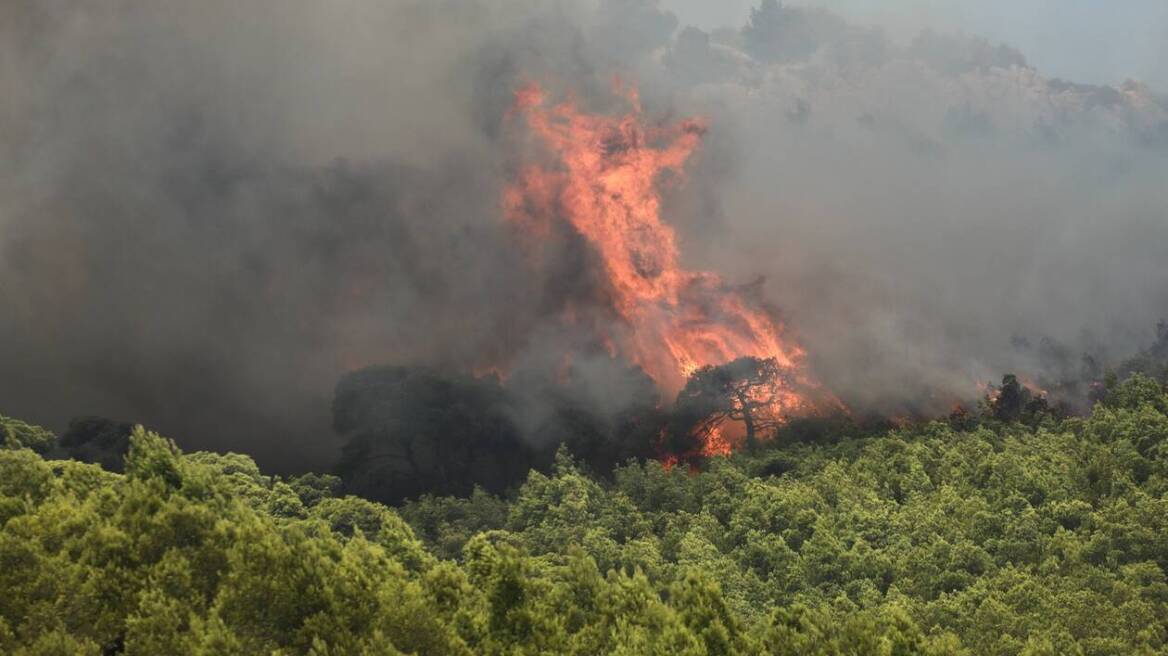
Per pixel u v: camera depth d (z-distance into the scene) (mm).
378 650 69500
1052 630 99875
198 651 66125
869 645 85000
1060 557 119000
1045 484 135250
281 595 73562
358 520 131750
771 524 136000
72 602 70500
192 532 78688
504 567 82125
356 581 76812
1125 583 108688
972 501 132375
